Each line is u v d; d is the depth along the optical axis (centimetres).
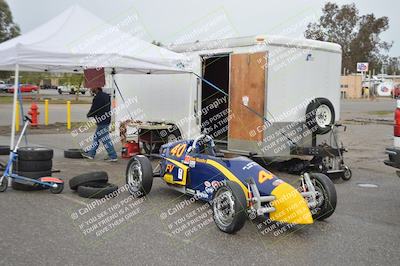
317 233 624
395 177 1052
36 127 1975
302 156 1041
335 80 1100
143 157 805
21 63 838
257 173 635
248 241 584
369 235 620
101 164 1123
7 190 812
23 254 517
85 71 1120
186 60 1095
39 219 653
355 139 1759
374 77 6856
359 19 6212
